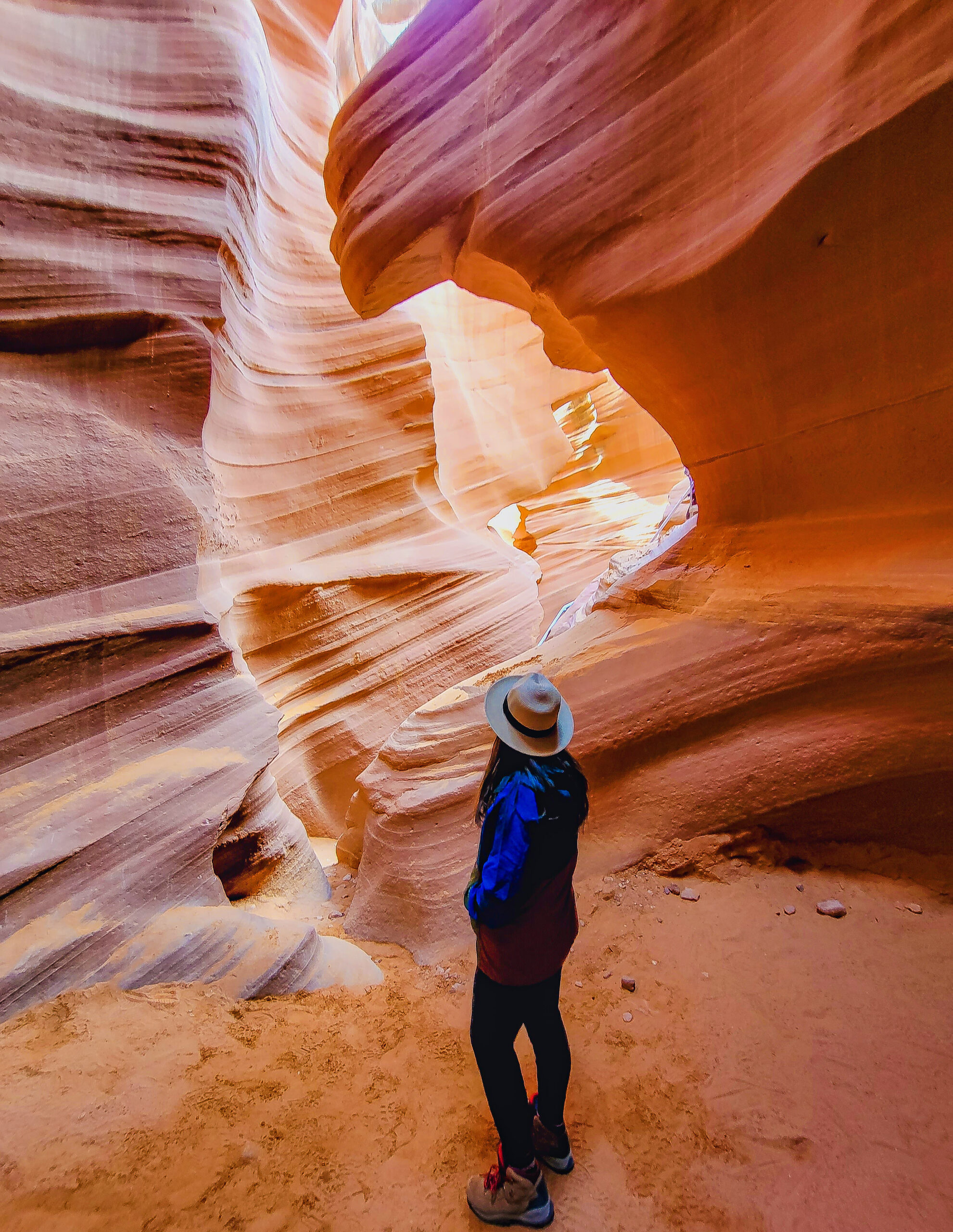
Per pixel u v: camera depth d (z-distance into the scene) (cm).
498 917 152
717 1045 216
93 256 411
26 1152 185
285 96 952
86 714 329
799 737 299
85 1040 231
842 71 248
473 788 351
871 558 302
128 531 363
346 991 275
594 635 416
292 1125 200
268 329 764
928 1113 183
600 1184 176
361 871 376
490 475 1332
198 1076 219
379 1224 170
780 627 312
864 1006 222
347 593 825
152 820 320
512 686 173
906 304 267
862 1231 157
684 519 720
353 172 533
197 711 377
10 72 402
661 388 397
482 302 1344
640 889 300
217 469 642
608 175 355
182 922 295
